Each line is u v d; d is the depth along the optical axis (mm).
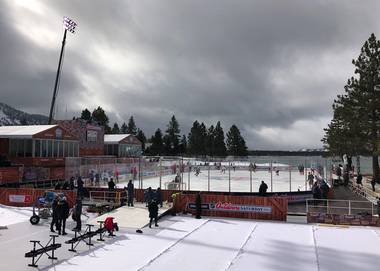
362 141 55156
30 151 46281
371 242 22000
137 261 17484
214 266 17000
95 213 29516
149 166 54281
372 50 56656
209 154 161250
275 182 51688
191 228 25266
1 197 32844
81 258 17797
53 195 28531
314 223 27906
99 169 43219
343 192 45594
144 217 27547
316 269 16906
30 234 22531
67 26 75625
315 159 61219
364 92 56719
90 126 64938
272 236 23297
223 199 29938
